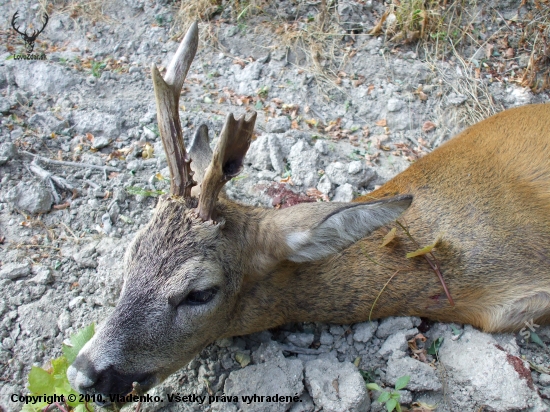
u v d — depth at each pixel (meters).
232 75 0.95
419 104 0.91
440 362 0.59
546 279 0.59
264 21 1.00
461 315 0.60
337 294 0.58
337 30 0.98
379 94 0.92
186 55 0.50
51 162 0.78
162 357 0.50
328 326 0.61
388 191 0.64
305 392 0.56
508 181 0.63
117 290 0.63
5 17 1.04
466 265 0.58
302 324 0.62
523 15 1.00
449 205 0.61
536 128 0.67
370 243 0.58
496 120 0.72
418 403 0.56
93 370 0.48
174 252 0.49
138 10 1.03
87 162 0.79
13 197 0.72
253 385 0.55
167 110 0.49
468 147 0.68
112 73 0.93
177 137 0.50
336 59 0.96
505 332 0.60
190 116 0.86
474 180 0.62
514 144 0.66
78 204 0.74
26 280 0.65
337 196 0.77
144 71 0.95
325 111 0.90
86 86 0.91
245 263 0.53
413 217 0.60
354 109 0.91
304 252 0.53
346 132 0.88
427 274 0.58
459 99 0.90
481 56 0.97
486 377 0.56
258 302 0.57
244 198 0.76
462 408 0.56
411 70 0.94
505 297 0.59
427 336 0.61
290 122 0.88
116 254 0.66
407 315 0.60
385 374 0.58
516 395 0.55
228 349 0.59
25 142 0.81
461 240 0.59
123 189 0.74
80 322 0.62
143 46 0.98
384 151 0.85
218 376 0.57
